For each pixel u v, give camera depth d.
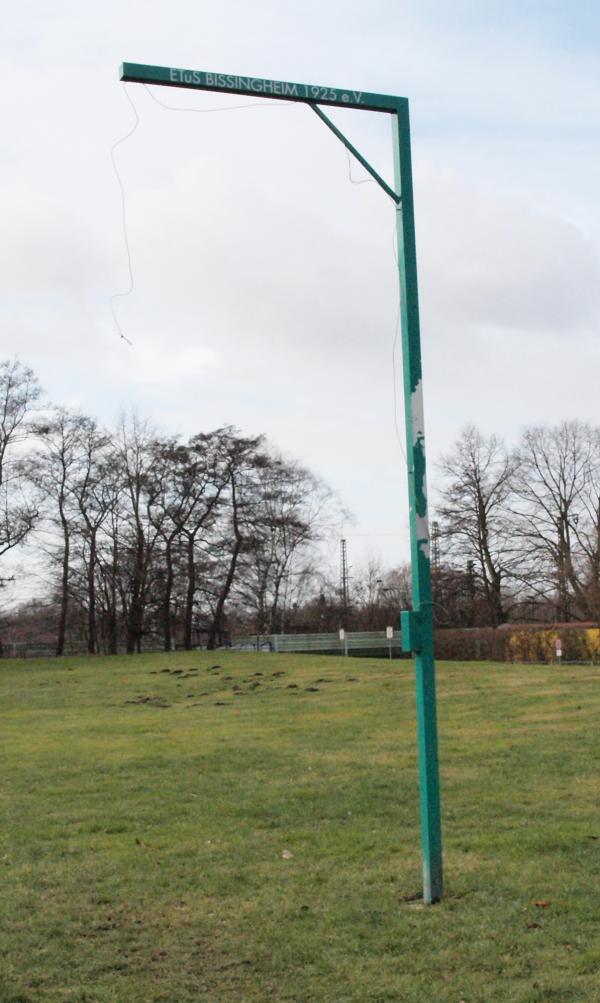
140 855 9.92
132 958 6.85
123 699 30.92
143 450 61.97
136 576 61.84
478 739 17.41
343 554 88.38
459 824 10.65
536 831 10.07
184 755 17.20
